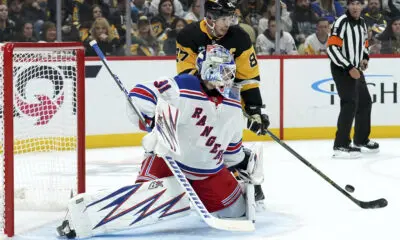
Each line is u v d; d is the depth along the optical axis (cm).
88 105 1105
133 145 1133
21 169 828
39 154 899
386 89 1203
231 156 582
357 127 1053
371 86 1198
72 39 1210
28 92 862
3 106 548
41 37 1202
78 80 642
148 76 1124
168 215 553
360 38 1010
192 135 544
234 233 565
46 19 1203
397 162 962
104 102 1111
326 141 1177
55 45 613
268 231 573
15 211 654
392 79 1202
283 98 1184
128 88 1114
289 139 1191
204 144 548
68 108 891
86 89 1101
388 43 1317
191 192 536
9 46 546
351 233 568
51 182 759
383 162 962
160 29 1240
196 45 623
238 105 556
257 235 559
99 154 1045
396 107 1207
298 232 571
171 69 1134
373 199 713
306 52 1298
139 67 1120
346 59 987
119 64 1111
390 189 766
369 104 1049
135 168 924
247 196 575
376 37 1317
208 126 543
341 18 998
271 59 1176
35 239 551
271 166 934
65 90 884
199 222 602
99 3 1209
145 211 545
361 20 1017
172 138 513
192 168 559
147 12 1232
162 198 550
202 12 1244
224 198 569
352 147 1002
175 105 530
